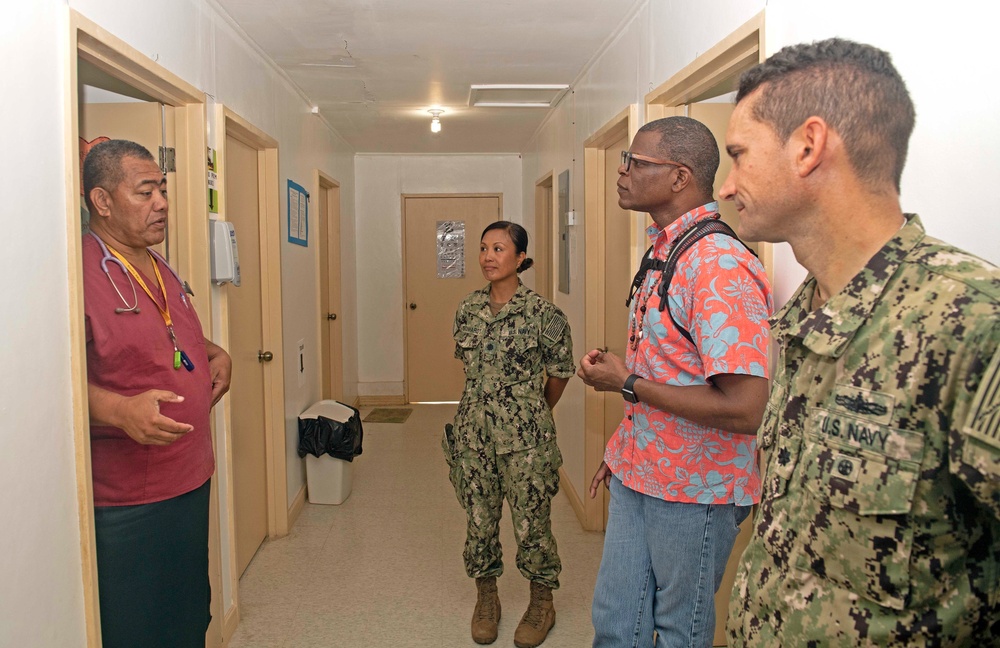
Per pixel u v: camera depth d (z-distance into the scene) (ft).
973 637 2.28
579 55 11.13
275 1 8.45
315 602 9.23
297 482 12.80
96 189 5.18
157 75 6.54
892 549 2.28
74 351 4.86
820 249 2.65
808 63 2.58
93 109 7.47
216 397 6.35
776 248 5.63
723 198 2.96
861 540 2.35
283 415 11.56
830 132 2.50
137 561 5.30
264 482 11.41
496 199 22.45
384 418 20.51
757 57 6.06
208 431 5.97
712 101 8.06
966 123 3.42
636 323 5.18
